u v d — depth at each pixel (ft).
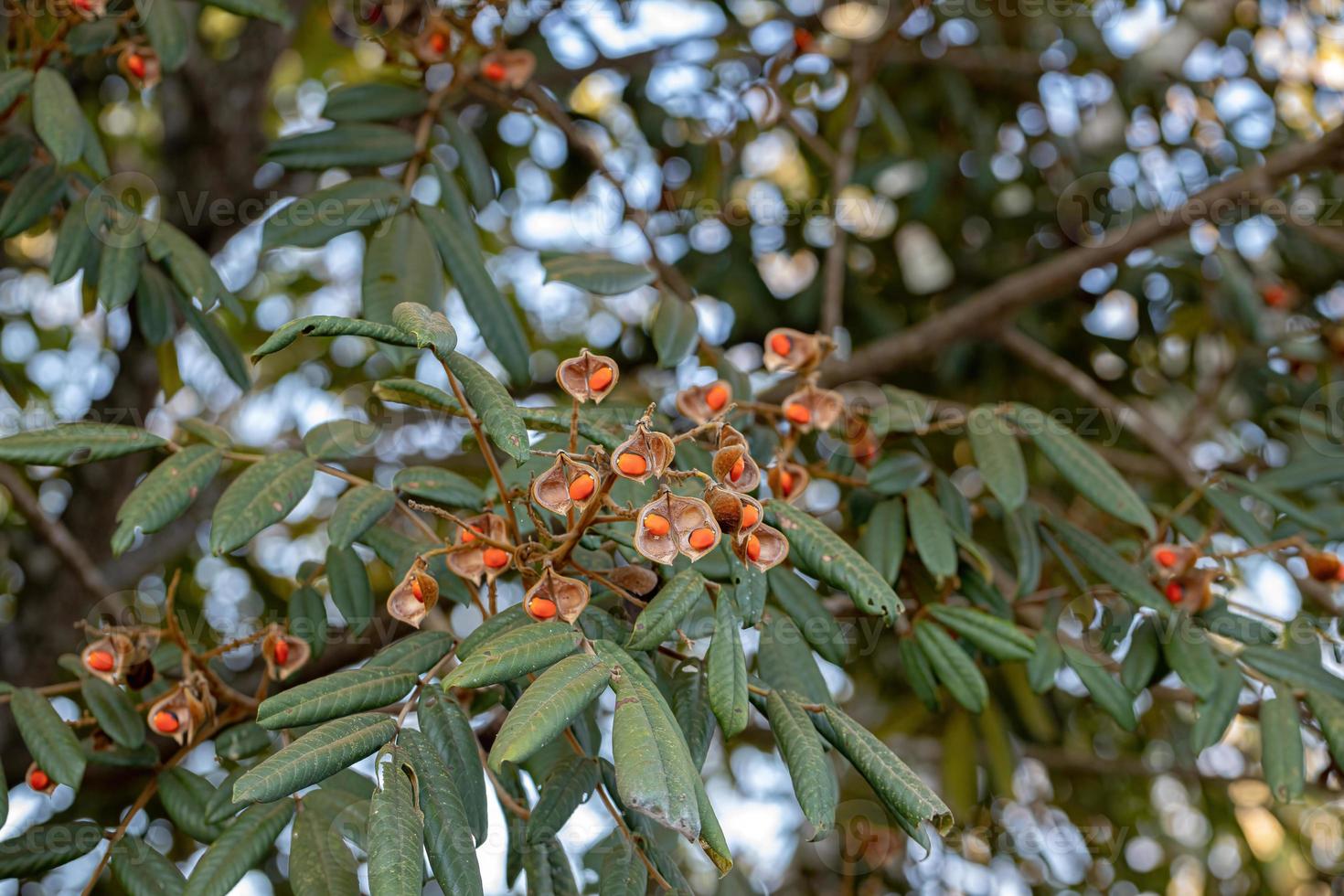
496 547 2.64
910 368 5.60
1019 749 4.94
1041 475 5.34
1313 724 3.21
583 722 2.89
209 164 4.85
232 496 2.75
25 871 2.81
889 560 3.08
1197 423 5.08
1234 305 4.69
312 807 2.77
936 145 5.71
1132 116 5.62
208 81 4.80
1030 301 4.70
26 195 3.27
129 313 4.46
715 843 2.34
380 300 3.14
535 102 3.80
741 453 2.51
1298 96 5.59
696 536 2.47
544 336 5.68
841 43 5.16
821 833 2.49
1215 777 5.02
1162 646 3.16
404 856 2.35
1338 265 5.30
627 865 2.71
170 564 5.29
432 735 2.55
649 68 5.05
